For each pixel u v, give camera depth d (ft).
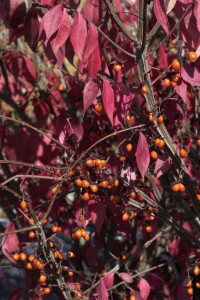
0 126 3.44
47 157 3.39
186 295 3.03
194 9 2.47
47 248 2.78
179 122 2.94
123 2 3.72
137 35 2.77
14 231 2.70
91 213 2.92
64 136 2.97
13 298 3.43
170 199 3.68
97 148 3.15
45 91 3.76
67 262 3.63
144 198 2.98
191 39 2.56
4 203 3.65
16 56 3.66
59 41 2.53
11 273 5.63
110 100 2.65
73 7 2.87
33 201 3.38
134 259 3.42
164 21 2.51
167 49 3.25
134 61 2.74
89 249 3.69
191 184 2.86
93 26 2.60
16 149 3.42
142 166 2.67
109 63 2.90
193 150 3.37
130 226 3.54
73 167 2.72
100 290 2.86
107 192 2.91
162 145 2.74
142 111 2.91
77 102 3.45
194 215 3.22
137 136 2.91
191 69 2.54
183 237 3.17
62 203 3.27
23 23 2.89
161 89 3.25
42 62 3.82
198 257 3.07
